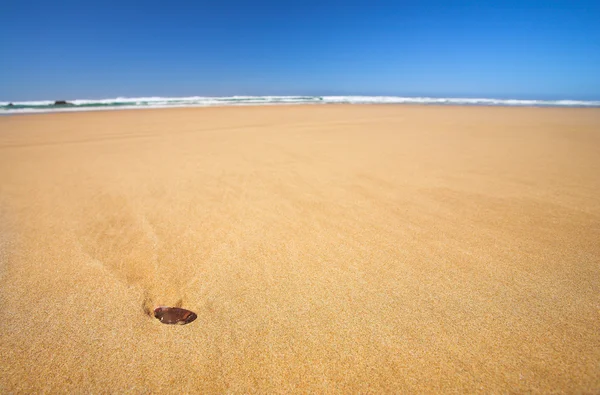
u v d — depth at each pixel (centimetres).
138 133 635
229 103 1870
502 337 116
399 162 394
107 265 165
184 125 767
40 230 206
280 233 203
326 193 281
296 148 484
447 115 1127
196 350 112
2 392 96
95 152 455
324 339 118
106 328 122
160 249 181
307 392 98
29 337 117
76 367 106
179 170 356
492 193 277
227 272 159
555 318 124
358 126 768
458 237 196
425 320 126
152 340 117
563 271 156
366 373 104
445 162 392
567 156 425
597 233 197
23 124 778
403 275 156
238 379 102
